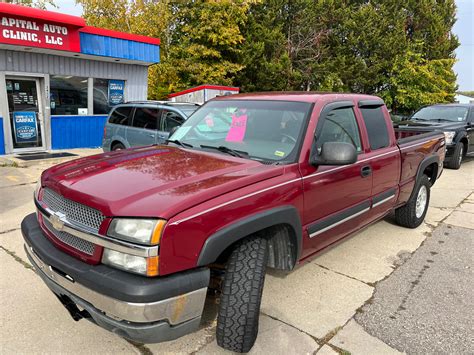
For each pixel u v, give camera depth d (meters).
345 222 3.63
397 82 27.20
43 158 9.86
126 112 8.41
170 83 21.16
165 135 7.30
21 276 3.70
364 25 27.77
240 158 3.13
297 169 3.03
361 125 3.97
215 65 21.31
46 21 9.66
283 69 24.77
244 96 3.97
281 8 26.55
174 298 2.17
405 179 4.80
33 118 10.91
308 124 3.25
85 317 2.49
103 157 3.25
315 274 4.00
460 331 3.07
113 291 2.13
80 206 2.44
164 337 2.24
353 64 27.80
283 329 3.02
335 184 3.39
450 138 10.09
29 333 2.87
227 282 2.54
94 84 12.07
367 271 4.12
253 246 2.61
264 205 2.67
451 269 4.22
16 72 10.20
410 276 4.03
